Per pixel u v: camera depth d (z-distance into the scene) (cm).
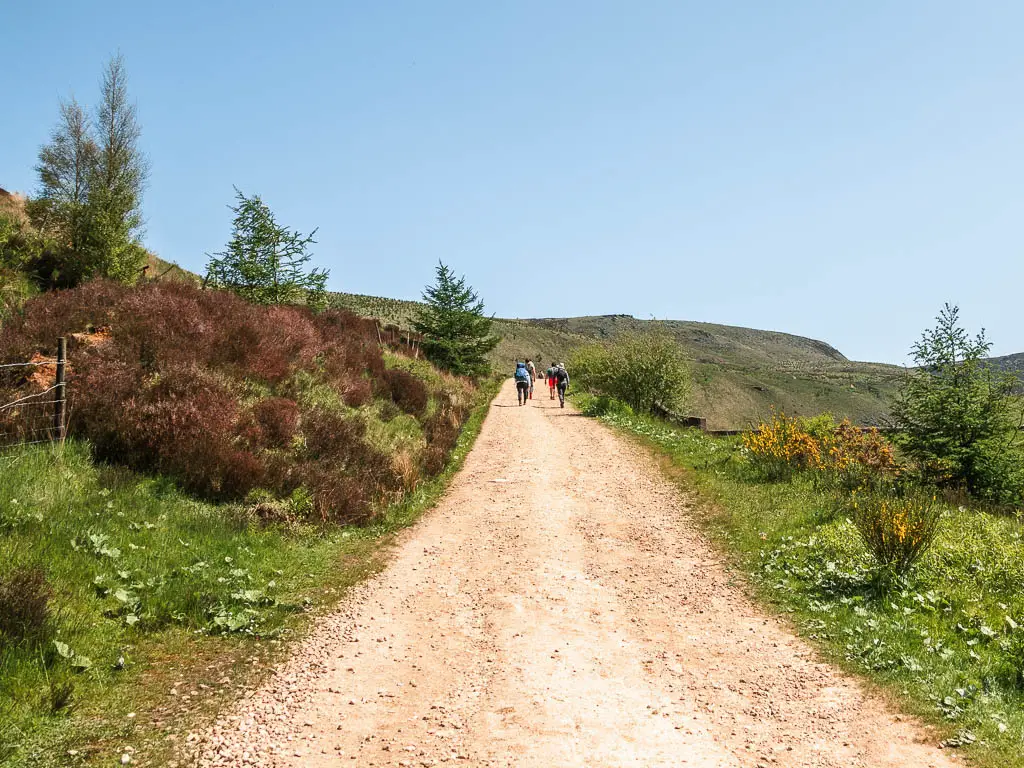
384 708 532
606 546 1021
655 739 485
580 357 4041
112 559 700
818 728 500
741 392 11625
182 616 656
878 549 837
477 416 2573
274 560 847
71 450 905
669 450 1764
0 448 851
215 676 566
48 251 1878
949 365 1288
